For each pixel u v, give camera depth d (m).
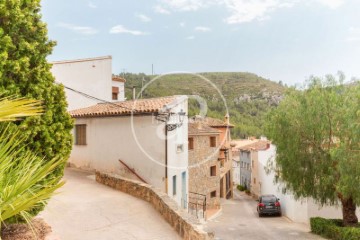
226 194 36.50
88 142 18.36
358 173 15.54
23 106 3.68
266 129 19.23
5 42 6.70
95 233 8.73
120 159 16.81
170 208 9.70
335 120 17.22
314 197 18.89
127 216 10.44
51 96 7.88
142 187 12.72
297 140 17.98
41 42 7.75
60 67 21.38
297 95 18.53
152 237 8.56
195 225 7.88
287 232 20.31
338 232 17.27
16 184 3.92
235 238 18.38
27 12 7.44
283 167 19.06
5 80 6.92
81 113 18.08
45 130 7.57
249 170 46.84
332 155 15.84
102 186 14.83
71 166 19.22
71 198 12.40
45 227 5.92
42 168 4.11
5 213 3.78
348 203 18.39
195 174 23.73
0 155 4.20
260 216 27.09
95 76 21.81
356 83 17.72
